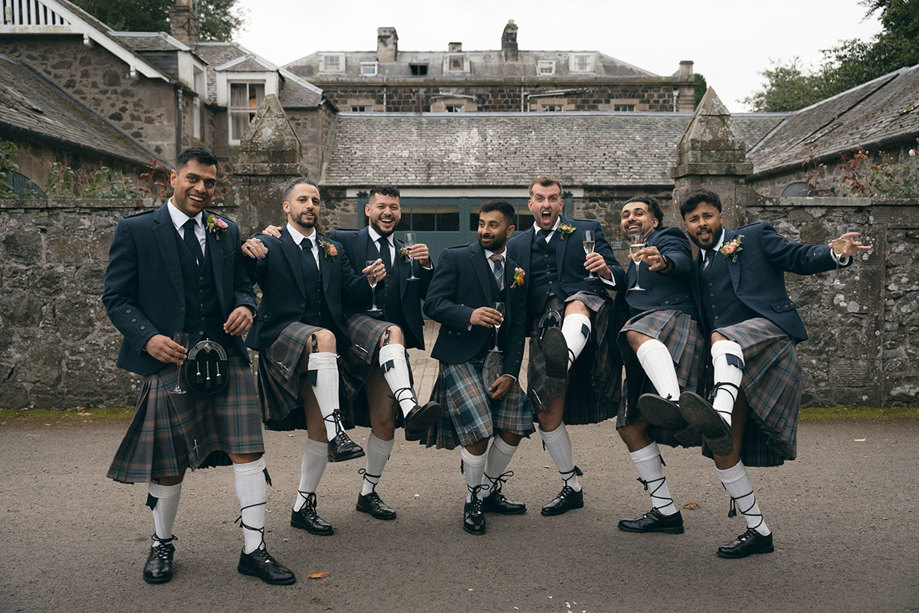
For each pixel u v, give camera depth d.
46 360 6.58
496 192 15.45
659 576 3.02
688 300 3.43
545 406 3.60
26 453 5.12
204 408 3.01
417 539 3.47
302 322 3.45
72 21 14.54
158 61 15.15
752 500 3.21
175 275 2.93
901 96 11.77
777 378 3.10
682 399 2.80
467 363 3.67
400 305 3.81
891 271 6.50
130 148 13.82
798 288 6.49
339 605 2.76
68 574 3.05
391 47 35.16
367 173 15.76
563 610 2.71
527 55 35.41
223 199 6.73
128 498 4.11
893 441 5.38
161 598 2.82
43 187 10.12
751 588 2.89
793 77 31.39
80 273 6.54
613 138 17.05
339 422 3.12
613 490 4.26
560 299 3.67
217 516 3.80
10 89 11.57
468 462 3.55
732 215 6.61
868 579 2.96
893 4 19.72
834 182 11.20
